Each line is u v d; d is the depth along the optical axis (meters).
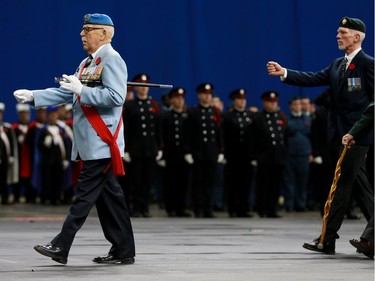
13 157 43.47
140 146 32.75
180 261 17.27
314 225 28.55
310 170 39.66
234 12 45.88
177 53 45.59
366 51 44.97
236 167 34.47
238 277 14.77
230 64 45.91
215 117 33.97
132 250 16.73
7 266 16.20
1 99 45.19
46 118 43.69
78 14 45.16
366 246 17.83
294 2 45.84
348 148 18.48
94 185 16.11
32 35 45.12
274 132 34.16
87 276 14.81
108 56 16.12
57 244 15.89
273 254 18.70
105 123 16.06
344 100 18.89
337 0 45.50
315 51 45.75
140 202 33.19
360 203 18.84
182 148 33.91
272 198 34.19
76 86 15.83
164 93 44.88
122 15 45.19
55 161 42.94
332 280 14.50
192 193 33.97
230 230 26.02
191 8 45.62
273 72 19.23
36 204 43.22
